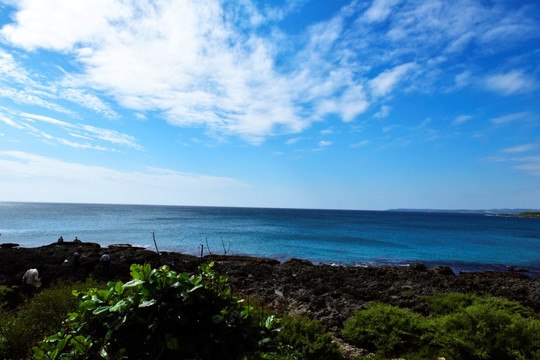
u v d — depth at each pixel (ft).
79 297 8.71
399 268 75.00
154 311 8.01
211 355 8.38
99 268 60.85
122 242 134.21
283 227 237.25
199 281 8.80
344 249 127.44
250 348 8.83
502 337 21.77
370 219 414.62
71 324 8.25
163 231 181.88
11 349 14.55
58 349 7.45
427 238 182.91
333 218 416.67
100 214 366.63
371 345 27.37
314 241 151.12
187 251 115.14
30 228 183.21
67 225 208.64
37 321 19.21
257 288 54.80
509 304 30.04
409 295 47.55
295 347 22.71
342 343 28.58
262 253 114.52
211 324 8.41
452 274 72.02
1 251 71.67
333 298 48.39
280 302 46.44
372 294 49.34
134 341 7.98
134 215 363.15
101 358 7.68
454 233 224.94
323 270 71.87
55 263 65.87
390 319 28.50
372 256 112.78
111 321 7.82
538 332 21.77
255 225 248.11
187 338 8.01
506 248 143.84
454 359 22.76
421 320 28.19
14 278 52.21
